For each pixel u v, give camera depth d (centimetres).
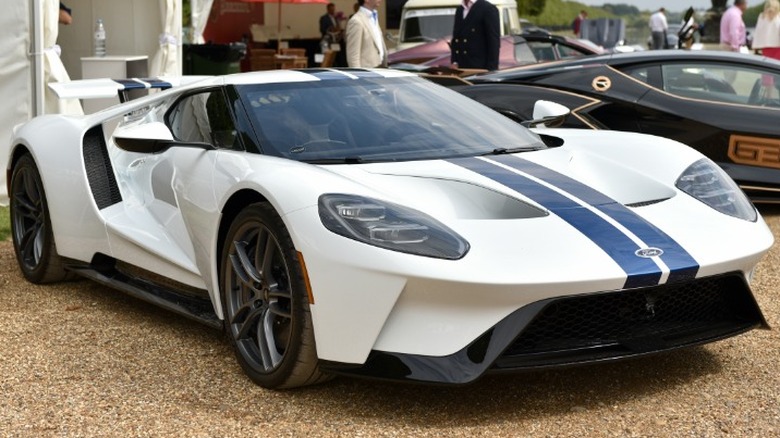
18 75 680
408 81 411
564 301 294
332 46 1617
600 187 336
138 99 439
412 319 284
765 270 504
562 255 287
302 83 388
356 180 317
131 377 339
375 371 288
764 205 714
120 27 966
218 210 340
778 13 1332
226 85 384
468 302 279
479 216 303
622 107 691
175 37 963
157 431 290
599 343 301
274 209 311
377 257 281
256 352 333
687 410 304
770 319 410
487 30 959
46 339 385
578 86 704
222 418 299
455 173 330
